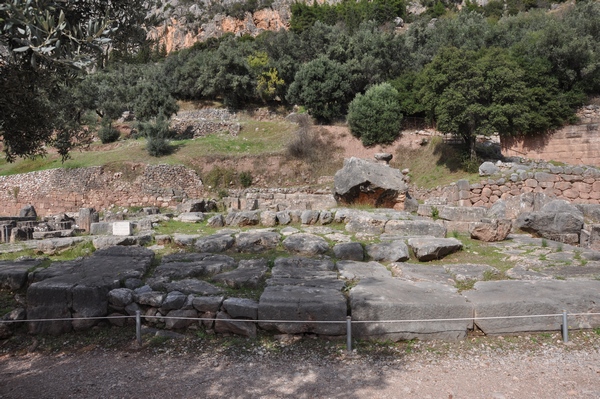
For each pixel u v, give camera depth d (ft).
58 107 22.77
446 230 32.17
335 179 50.34
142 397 13.76
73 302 19.36
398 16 242.78
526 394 13.33
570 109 92.53
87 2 18.29
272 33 176.14
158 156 105.91
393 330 17.30
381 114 104.47
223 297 19.04
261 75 141.18
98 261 24.32
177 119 132.98
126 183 99.50
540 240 30.76
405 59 127.65
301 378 14.66
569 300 17.97
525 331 17.60
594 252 26.30
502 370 14.94
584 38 94.68
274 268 23.54
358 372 14.97
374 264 24.48
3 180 106.01
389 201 47.37
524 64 93.20
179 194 97.09
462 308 17.51
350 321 16.78
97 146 118.01
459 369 15.10
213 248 28.17
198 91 151.94
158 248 29.30
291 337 17.70
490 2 240.53
